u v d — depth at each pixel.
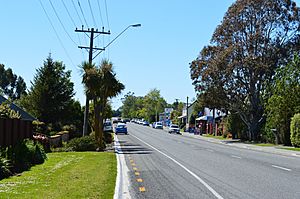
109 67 33.56
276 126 44.97
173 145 39.44
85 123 34.81
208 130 83.06
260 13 53.84
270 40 53.50
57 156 25.00
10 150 17.31
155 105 191.25
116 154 27.27
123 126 67.19
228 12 55.88
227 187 13.03
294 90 42.78
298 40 53.91
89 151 30.69
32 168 18.16
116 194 11.36
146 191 12.23
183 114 127.56
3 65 84.19
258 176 15.91
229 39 55.50
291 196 11.42
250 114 55.34
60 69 49.81
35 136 29.45
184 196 11.39
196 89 56.31
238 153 30.52
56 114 48.56
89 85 33.22
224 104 55.28
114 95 34.09
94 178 14.47
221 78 53.66
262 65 51.72
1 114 19.81
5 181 13.63
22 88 85.50
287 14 53.53
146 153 28.47
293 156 29.42
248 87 54.69
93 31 36.19
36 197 10.41
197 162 21.91
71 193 11.12
